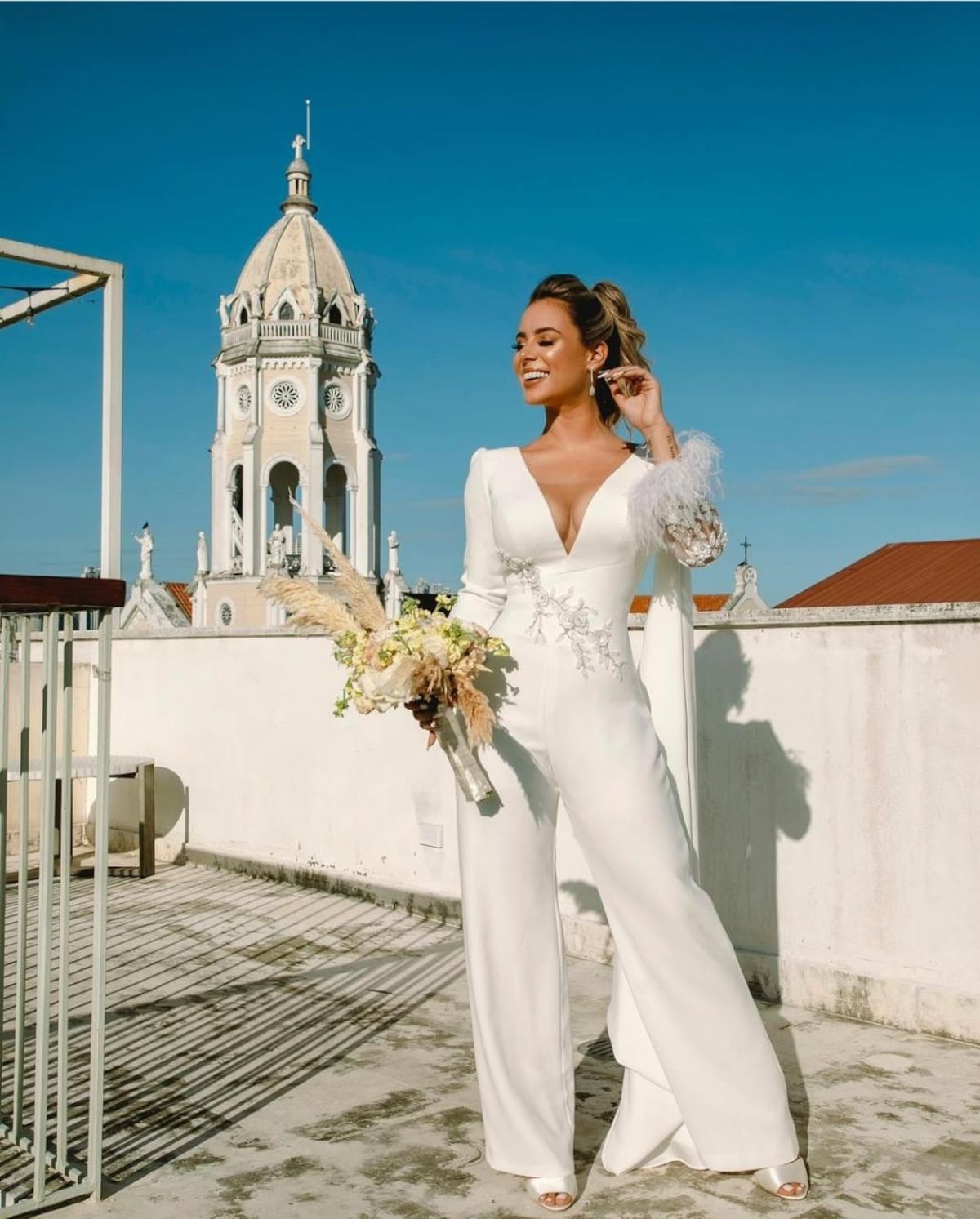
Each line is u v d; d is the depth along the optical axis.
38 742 9.41
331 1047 4.48
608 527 3.14
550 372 3.25
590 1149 3.50
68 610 3.23
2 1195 3.06
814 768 5.01
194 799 8.70
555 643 3.18
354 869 7.43
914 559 13.41
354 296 51.88
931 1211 3.06
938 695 4.62
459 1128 3.67
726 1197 3.15
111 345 3.38
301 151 53.88
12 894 7.65
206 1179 3.29
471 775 3.15
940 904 4.60
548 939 3.31
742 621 5.26
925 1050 4.41
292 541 50.25
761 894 5.20
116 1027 4.74
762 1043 3.20
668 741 3.37
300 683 7.83
